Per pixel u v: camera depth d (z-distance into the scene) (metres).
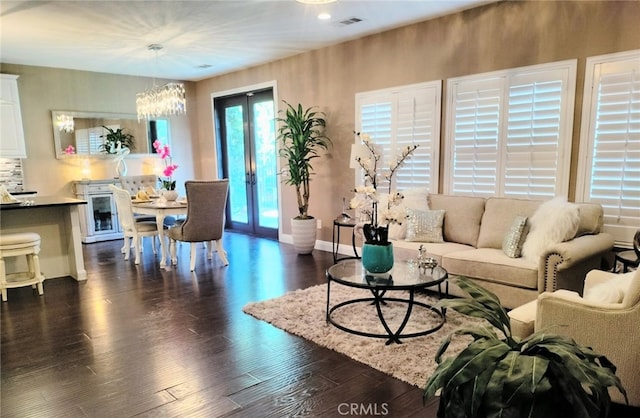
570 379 1.26
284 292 4.12
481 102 4.26
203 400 2.33
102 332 3.27
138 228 5.46
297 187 5.69
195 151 8.24
